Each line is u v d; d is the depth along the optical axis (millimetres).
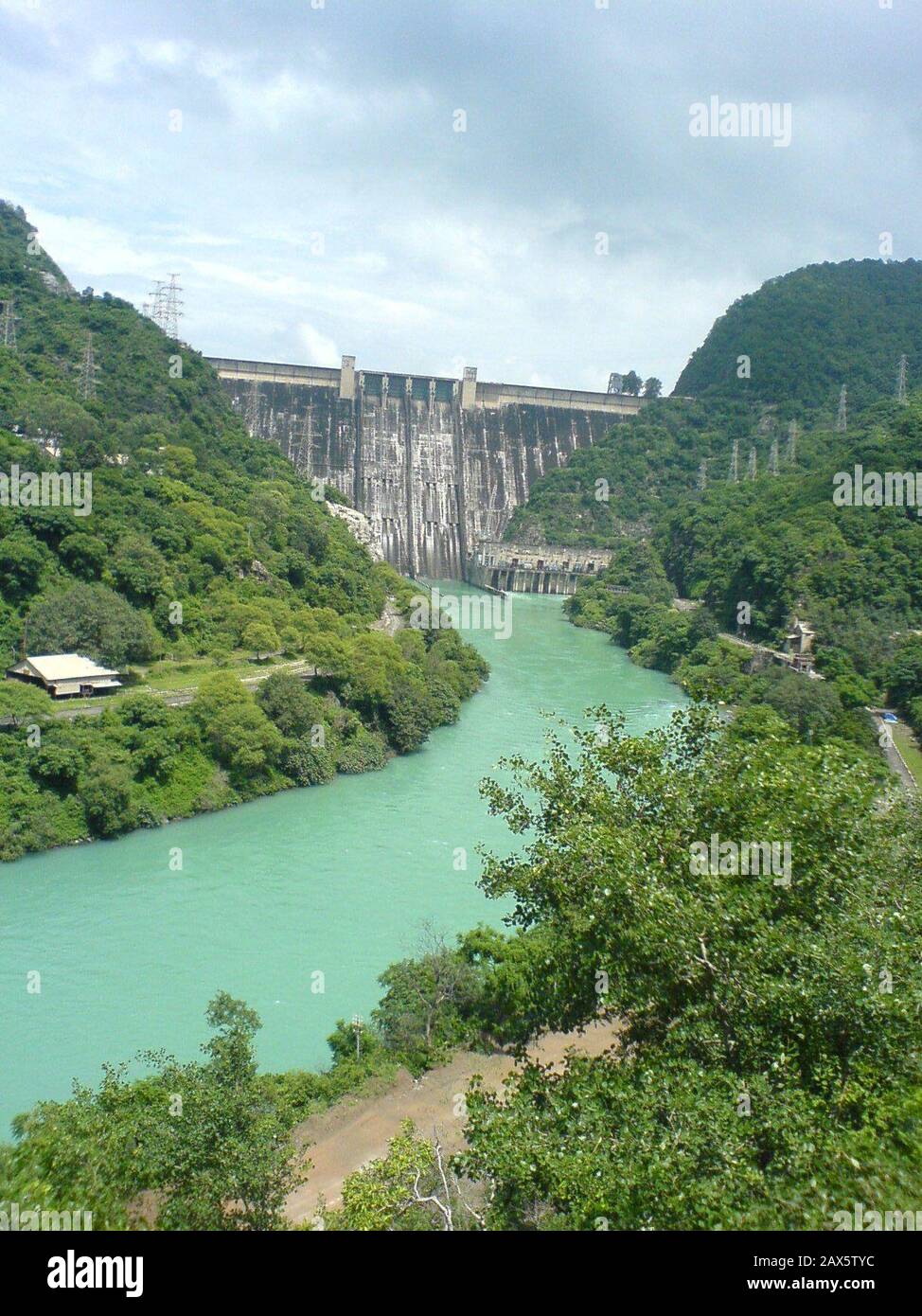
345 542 155000
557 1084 23969
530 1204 27016
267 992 55500
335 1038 50406
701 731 27625
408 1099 45875
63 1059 48344
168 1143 29453
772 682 113438
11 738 75812
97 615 94688
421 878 71938
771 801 25062
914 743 99312
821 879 23875
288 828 81125
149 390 164750
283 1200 32500
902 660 113750
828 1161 18719
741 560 155625
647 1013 24016
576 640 179375
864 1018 21141
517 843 79375
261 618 112000
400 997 52188
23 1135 30750
